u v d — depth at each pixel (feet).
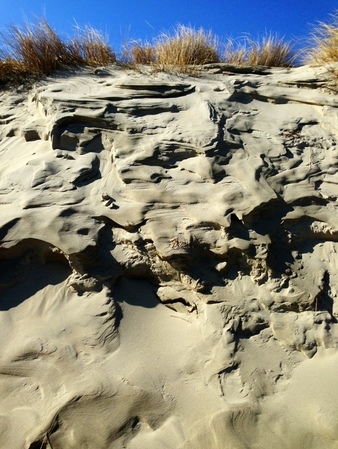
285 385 8.26
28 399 8.10
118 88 13.28
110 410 7.87
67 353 8.60
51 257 9.84
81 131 11.93
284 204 10.44
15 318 9.20
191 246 9.66
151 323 9.23
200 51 16.20
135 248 9.91
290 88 13.53
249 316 9.11
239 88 13.26
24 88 14.69
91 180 10.99
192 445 7.52
